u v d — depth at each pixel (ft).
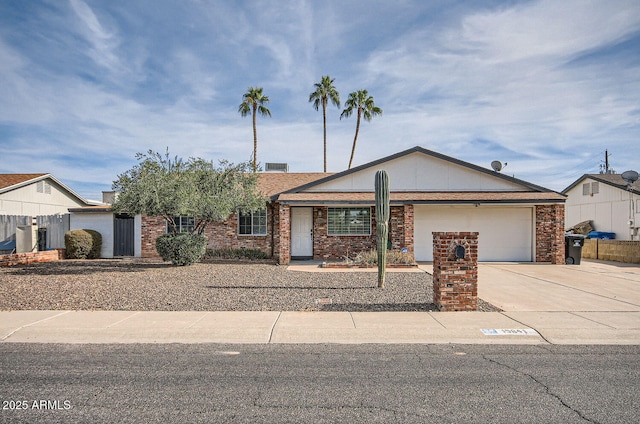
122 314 27.61
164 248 52.29
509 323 25.67
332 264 52.54
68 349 20.80
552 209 59.36
